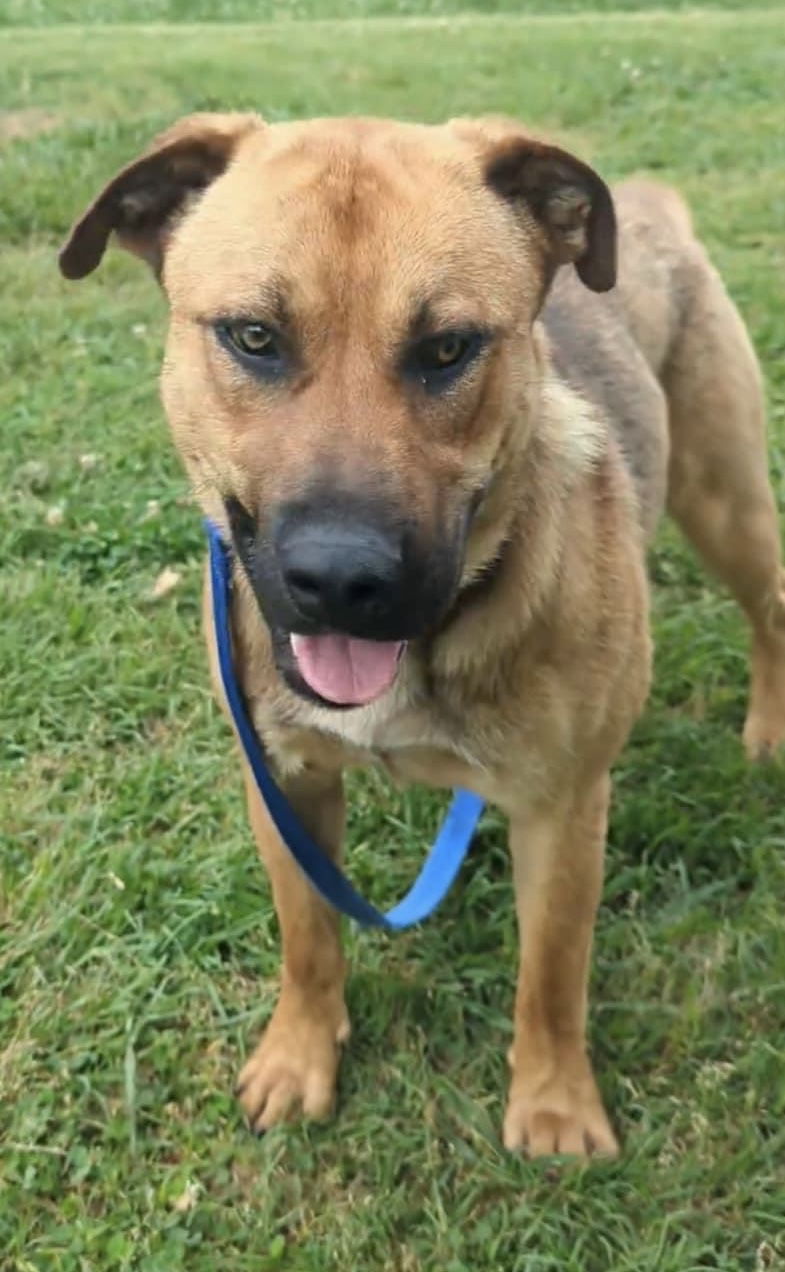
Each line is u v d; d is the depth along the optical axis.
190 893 0.85
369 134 0.62
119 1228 0.69
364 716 0.66
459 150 0.62
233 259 0.58
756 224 1.70
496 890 0.86
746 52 2.54
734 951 0.81
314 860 0.71
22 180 1.80
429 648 0.63
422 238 0.57
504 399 0.60
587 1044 0.77
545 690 0.65
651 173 1.91
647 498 0.80
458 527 0.59
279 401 0.58
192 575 1.10
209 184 0.65
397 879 0.87
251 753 0.68
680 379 0.89
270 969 0.81
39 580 1.08
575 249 0.66
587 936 0.71
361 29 3.10
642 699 0.71
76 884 0.85
